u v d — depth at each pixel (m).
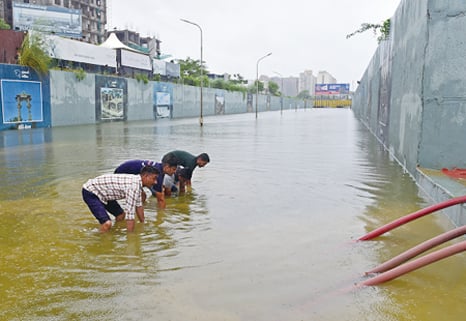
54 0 71.12
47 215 5.97
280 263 4.31
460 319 3.27
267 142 16.41
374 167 10.33
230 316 3.29
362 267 4.25
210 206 6.49
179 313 3.32
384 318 3.28
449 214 5.98
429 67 8.28
